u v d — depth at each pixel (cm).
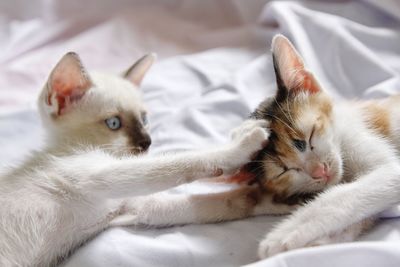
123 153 59
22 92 77
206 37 88
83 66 59
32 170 56
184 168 55
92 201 55
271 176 57
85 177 55
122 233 54
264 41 84
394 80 69
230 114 70
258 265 48
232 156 55
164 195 57
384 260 48
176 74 78
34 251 54
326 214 51
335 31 75
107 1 95
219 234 54
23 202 54
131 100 61
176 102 73
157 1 98
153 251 52
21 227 54
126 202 57
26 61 83
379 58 73
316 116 57
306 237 50
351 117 59
